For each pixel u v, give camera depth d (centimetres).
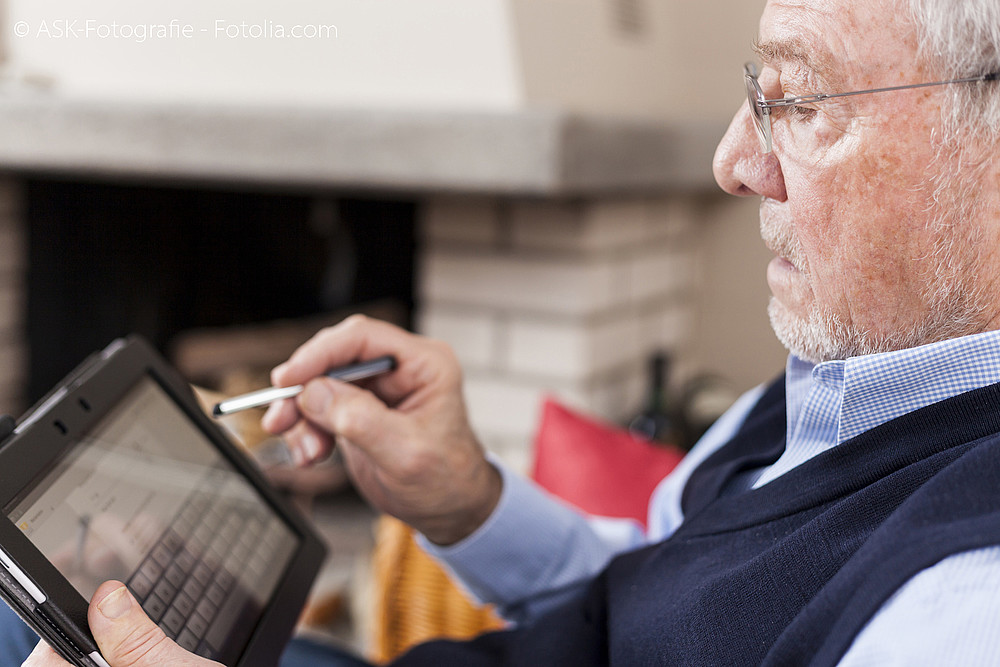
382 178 128
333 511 204
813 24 54
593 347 151
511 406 154
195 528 67
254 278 206
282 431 82
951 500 45
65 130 146
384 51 133
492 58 127
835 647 44
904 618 42
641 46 163
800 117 56
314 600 164
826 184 54
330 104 133
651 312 173
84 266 191
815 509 55
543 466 127
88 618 50
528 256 149
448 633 120
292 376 79
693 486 76
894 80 51
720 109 186
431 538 87
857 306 55
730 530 59
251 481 78
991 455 45
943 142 51
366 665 91
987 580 41
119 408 66
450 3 128
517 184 120
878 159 52
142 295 195
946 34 50
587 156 122
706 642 54
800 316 59
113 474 61
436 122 124
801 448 63
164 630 57
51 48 155
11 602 49
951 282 53
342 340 80
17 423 58
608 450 125
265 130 134
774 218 59
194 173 139
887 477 51
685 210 184
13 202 186
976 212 52
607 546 92
